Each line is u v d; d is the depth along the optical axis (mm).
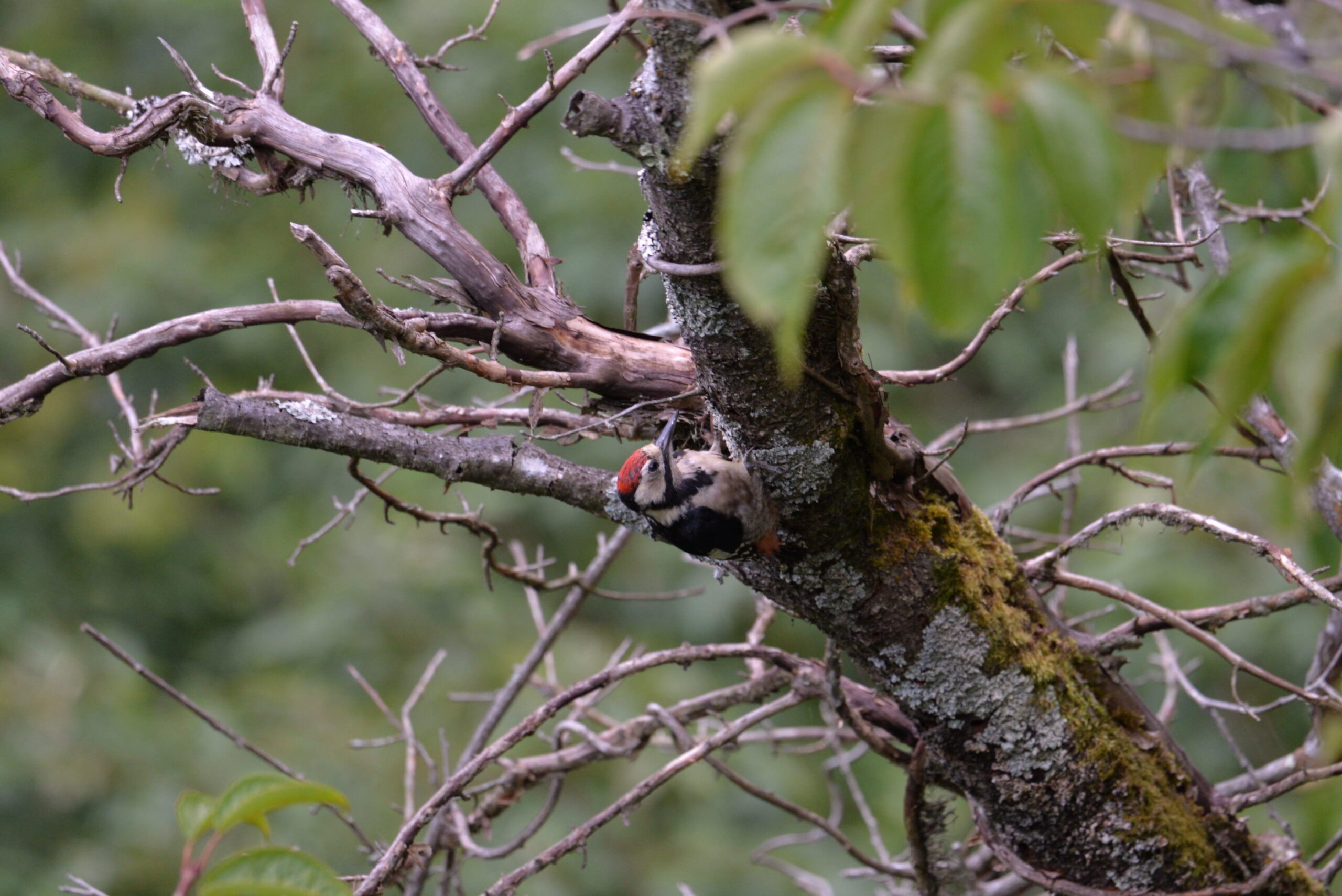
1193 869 6395
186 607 16016
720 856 13172
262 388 6379
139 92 16891
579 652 14289
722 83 2656
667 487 6094
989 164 2611
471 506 14680
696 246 4988
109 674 14648
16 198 17375
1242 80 4168
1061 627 6539
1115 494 11734
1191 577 12062
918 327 15227
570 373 6477
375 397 14922
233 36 16719
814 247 2617
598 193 14641
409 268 15797
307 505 15875
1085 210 2645
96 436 16297
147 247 16391
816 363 5480
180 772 13656
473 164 6227
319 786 4023
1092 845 6402
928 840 7219
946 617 6086
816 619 6301
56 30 17156
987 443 15172
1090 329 15391
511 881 6645
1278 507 4066
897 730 7234
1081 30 2980
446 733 13656
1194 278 9773
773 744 8977
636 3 4246
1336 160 2844
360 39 15641
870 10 2695
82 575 15734
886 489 6074
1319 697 6309
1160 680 10234
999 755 6305
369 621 14445
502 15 14992
